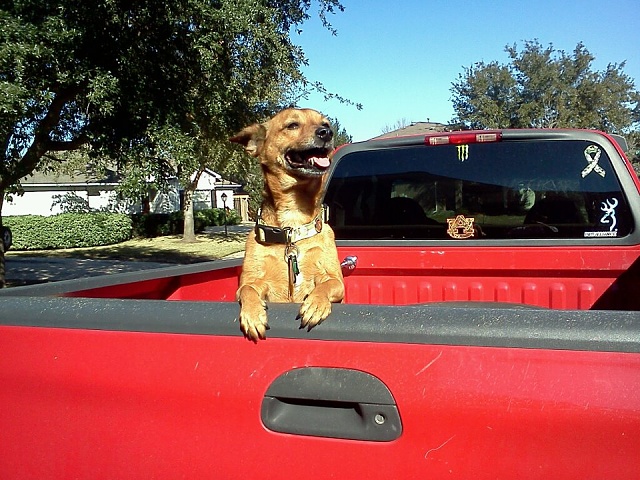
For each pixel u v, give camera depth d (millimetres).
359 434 1162
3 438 1405
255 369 1237
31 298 1483
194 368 1270
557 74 22812
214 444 1251
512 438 1071
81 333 1359
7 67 5805
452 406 1104
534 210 2717
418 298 2867
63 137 8906
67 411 1355
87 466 1341
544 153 2699
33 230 19766
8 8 6156
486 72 23484
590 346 1053
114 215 22031
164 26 6793
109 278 2088
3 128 5941
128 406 1309
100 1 6238
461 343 1122
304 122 2758
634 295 2574
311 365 1205
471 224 2812
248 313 1259
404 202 2914
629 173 2588
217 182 36125
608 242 2602
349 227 2988
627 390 1021
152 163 7168
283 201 2719
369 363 1169
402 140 2887
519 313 1125
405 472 1131
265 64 7848
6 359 1403
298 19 9398
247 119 8531
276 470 1211
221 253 18609
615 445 1021
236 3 7023
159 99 7105
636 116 23875
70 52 6176
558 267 2645
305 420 1208
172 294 2480
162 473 1286
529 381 1069
